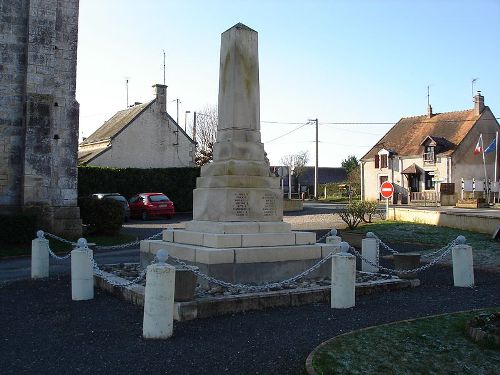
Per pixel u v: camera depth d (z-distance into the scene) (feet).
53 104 64.80
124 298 31.73
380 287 33.17
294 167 220.23
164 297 23.21
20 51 63.93
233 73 37.22
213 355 20.72
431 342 21.38
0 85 62.69
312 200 181.27
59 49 66.13
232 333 23.72
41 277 40.93
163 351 21.36
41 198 63.16
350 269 28.73
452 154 156.66
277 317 26.53
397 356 19.75
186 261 33.27
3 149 62.85
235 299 27.43
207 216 36.35
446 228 72.02
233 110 36.99
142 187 118.83
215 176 36.47
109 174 115.03
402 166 169.99
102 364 20.07
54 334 24.64
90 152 139.03
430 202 153.28
